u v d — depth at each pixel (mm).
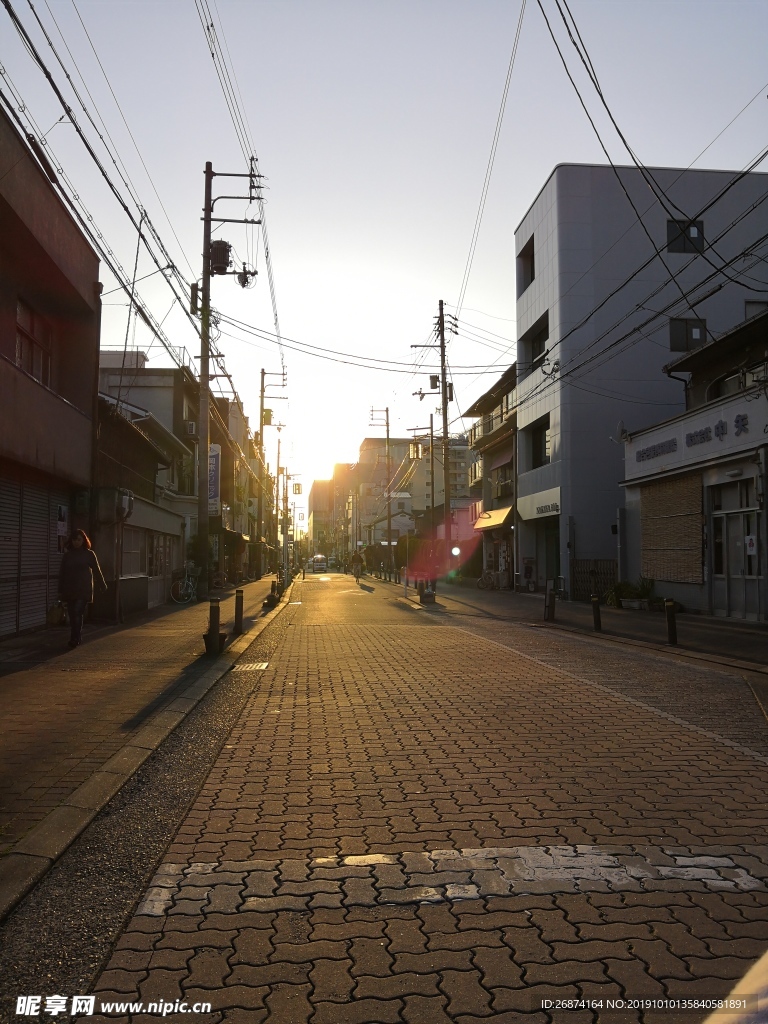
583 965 3215
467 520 60281
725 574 20188
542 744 7035
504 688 10039
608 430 30859
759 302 31156
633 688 10039
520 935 3471
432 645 15156
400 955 3309
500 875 4109
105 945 3412
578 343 30797
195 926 3580
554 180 31625
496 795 5520
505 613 24438
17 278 14500
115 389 35125
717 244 31078
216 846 4562
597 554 30578
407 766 6312
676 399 30984
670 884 3996
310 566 101625
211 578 37281
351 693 9719
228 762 6480
